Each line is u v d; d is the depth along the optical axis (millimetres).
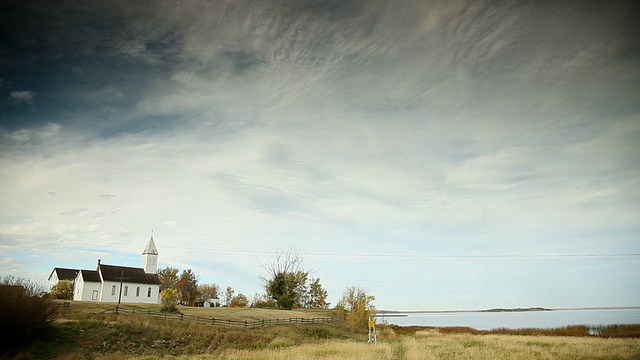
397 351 34344
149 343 36125
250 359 27500
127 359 29031
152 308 58875
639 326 64938
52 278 82500
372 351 31984
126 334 36625
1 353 27922
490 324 106688
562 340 43969
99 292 74000
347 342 46250
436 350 33969
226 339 40844
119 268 78375
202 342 38906
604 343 39938
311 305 113125
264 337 45062
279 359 27297
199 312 61531
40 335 31766
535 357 29609
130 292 76250
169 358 29484
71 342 32344
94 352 31672
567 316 155625
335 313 79938
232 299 111000
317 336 52250
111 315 42812
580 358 29109
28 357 27469
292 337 48312
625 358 29125
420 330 74438
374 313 65875
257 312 69062
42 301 32250
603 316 136875
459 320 158625
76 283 75750
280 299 83125
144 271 81812
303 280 91688
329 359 26641
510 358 28922
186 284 107812
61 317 38406
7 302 29172
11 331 29219
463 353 32094
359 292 67250
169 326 42531
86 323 36531
